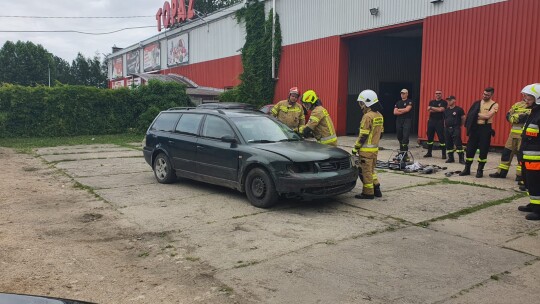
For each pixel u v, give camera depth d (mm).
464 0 13898
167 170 8875
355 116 21234
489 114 8992
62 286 4152
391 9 16531
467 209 6789
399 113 11883
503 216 6395
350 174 7039
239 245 5250
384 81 22219
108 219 6406
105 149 16016
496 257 4797
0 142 18562
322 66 20188
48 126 21172
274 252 5004
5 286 4125
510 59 12734
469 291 3979
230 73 28281
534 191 6152
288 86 22578
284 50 22719
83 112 22031
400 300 3818
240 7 26047
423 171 10000
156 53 39406
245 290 4051
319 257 4832
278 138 7824
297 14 21625
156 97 23234
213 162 7789
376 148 7477
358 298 3863
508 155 9102
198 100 27219
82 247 5227
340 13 18969
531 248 5070
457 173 9852
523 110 8695
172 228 5949
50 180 9594
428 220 6227
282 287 4102
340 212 6699
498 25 12992
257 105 23625
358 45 21219
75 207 7121
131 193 8133
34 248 5176
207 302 3832
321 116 8000
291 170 6617
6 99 20359
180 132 8664
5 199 7711
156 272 4492
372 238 5457
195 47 32812
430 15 15023
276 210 6836
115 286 4164
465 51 13945
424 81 15367
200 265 4656
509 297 3861
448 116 11547
